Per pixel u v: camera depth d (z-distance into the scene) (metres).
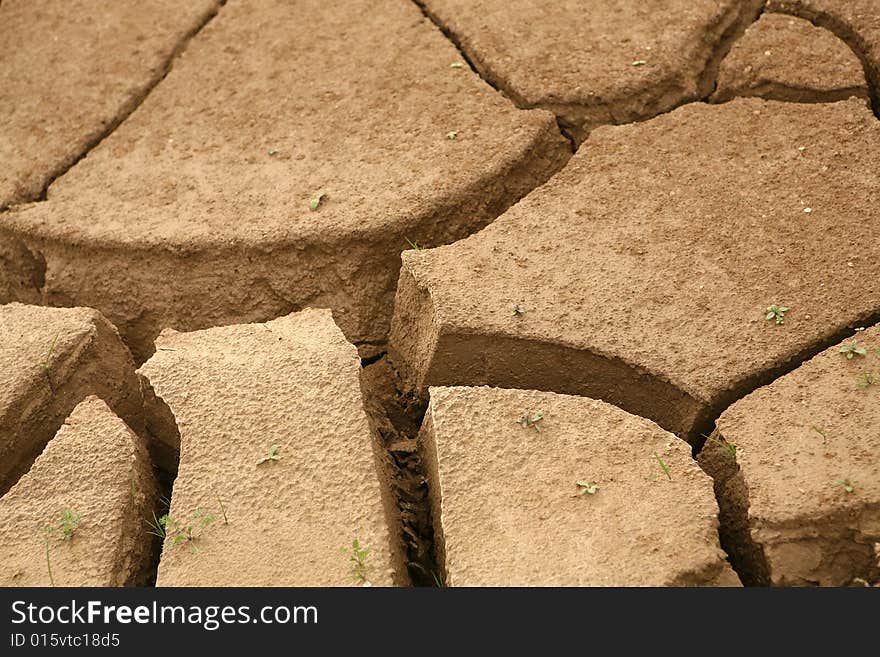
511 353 2.44
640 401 2.43
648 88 2.70
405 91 2.75
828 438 2.31
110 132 2.79
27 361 2.45
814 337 2.41
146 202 2.66
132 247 2.61
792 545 2.26
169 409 2.38
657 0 2.82
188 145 2.73
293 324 2.46
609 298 2.46
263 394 2.38
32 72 2.88
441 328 2.44
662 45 2.74
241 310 2.60
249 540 2.27
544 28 2.80
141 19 2.93
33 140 2.77
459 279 2.49
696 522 2.26
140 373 2.41
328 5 2.90
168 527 2.29
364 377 2.48
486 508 2.28
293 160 2.68
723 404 2.40
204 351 2.43
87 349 2.48
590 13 2.82
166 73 2.86
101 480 2.33
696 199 2.56
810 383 2.36
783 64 2.71
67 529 2.29
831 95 2.69
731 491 2.32
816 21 2.78
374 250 2.58
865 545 2.26
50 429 2.46
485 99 2.72
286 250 2.59
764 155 2.61
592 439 2.32
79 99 2.82
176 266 2.61
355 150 2.68
